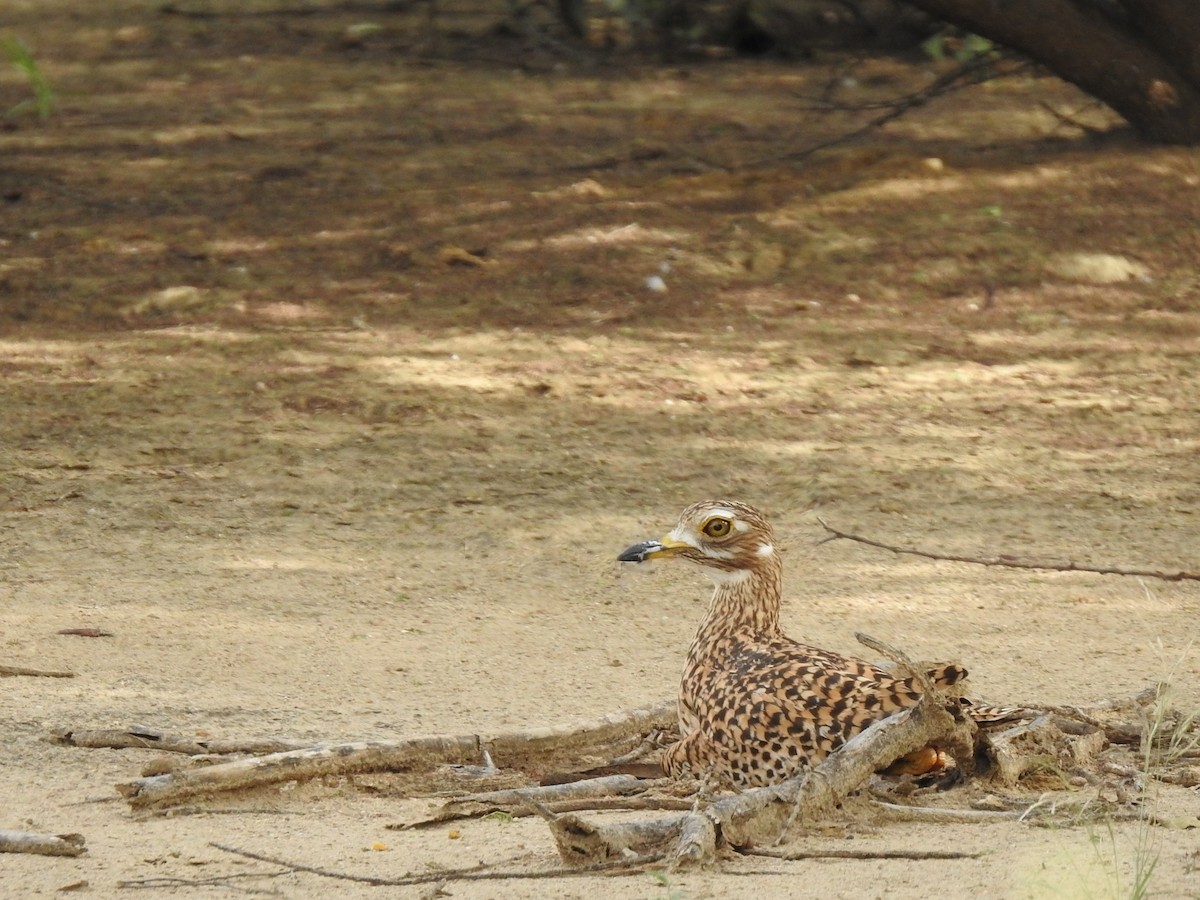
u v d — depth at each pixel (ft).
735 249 71.51
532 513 47.67
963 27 76.54
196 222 75.92
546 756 28.96
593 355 62.08
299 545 44.73
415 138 91.35
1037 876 21.29
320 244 73.05
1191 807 25.44
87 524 46.01
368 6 129.49
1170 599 40.81
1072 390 59.67
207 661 34.88
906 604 40.27
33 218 76.74
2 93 104.06
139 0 133.49
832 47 114.62
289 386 58.65
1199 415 57.26
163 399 57.41
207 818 25.54
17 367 60.39
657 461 52.42
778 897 20.88
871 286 68.95
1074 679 34.09
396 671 34.42
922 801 25.57
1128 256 70.64
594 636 37.60
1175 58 77.25
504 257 71.20
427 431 54.85
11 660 34.42
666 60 113.19
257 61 113.19
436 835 24.63
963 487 50.34
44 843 23.40
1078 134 87.15
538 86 105.29
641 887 21.45
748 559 28.76
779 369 61.21
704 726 26.76
